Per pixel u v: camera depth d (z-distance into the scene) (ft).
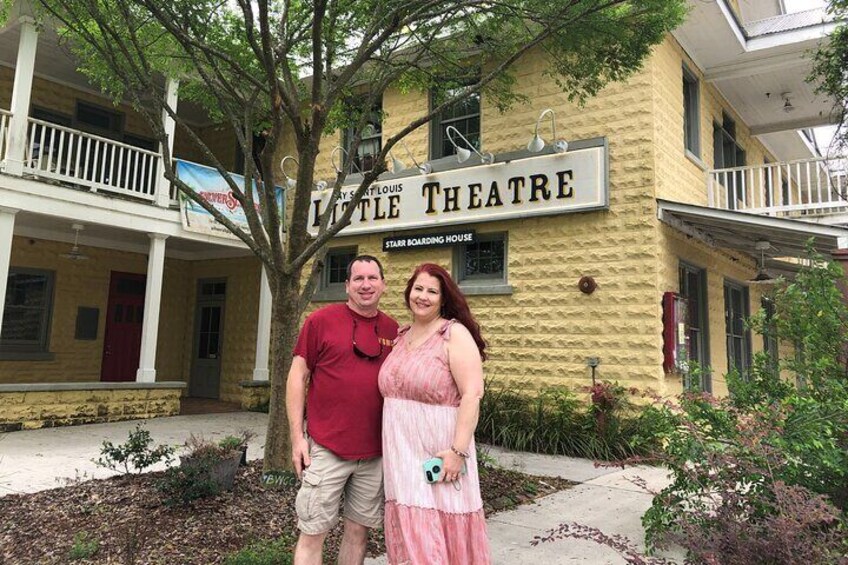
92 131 43.06
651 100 29.19
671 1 19.84
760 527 10.89
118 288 45.62
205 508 15.30
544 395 29.43
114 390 33.58
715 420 12.85
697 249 33.04
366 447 9.95
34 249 41.04
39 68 39.42
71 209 32.50
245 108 20.25
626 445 25.21
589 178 29.78
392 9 19.48
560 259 30.78
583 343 29.60
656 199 28.48
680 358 28.14
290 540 13.26
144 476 18.78
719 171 35.55
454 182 34.12
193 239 37.70
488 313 32.68
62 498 16.69
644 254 28.45
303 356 10.16
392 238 36.45
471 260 34.55
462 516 8.74
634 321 28.32
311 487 9.75
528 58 32.83
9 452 23.93
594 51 21.81
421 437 9.02
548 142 31.73
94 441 26.73
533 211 31.19
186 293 49.90
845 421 11.86
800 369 14.21
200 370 48.24
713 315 34.35
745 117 44.68
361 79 28.89
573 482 21.31
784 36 33.68
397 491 8.99
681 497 13.08
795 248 31.24
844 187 32.83
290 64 25.79
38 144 40.11
